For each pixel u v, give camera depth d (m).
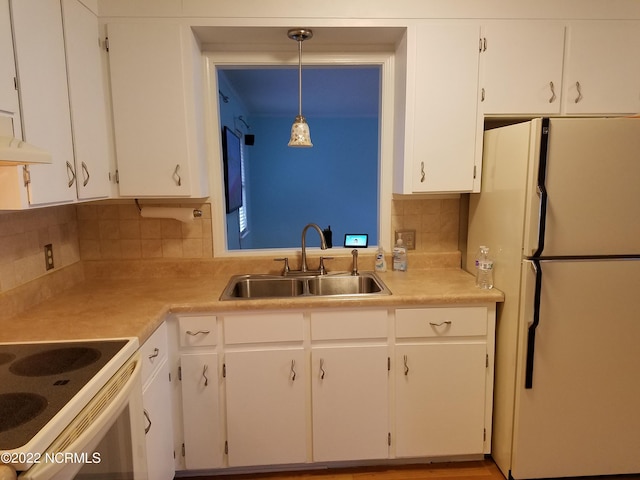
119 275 2.21
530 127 1.61
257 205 5.20
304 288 2.19
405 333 1.82
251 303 1.74
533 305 1.67
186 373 1.77
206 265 2.24
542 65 1.94
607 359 1.73
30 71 1.31
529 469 1.80
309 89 3.54
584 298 1.69
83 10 1.67
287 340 1.78
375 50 2.18
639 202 1.63
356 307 1.79
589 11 1.92
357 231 5.30
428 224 2.34
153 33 1.84
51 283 1.86
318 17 1.88
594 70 1.95
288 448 1.85
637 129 1.59
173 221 2.22
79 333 1.39
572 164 1.60
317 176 5.20
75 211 2.14
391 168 2.29
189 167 1.93
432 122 1.97
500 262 1.86
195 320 1.75
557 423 1.77
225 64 2.16
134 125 1.88
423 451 1.91
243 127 4.38
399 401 1.86
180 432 1.80
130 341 1.31
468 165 2.00
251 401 1.81
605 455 1.81
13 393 0.98
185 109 1.89
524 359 1.72
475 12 1.91
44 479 0.78
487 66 1.93
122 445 1.16
